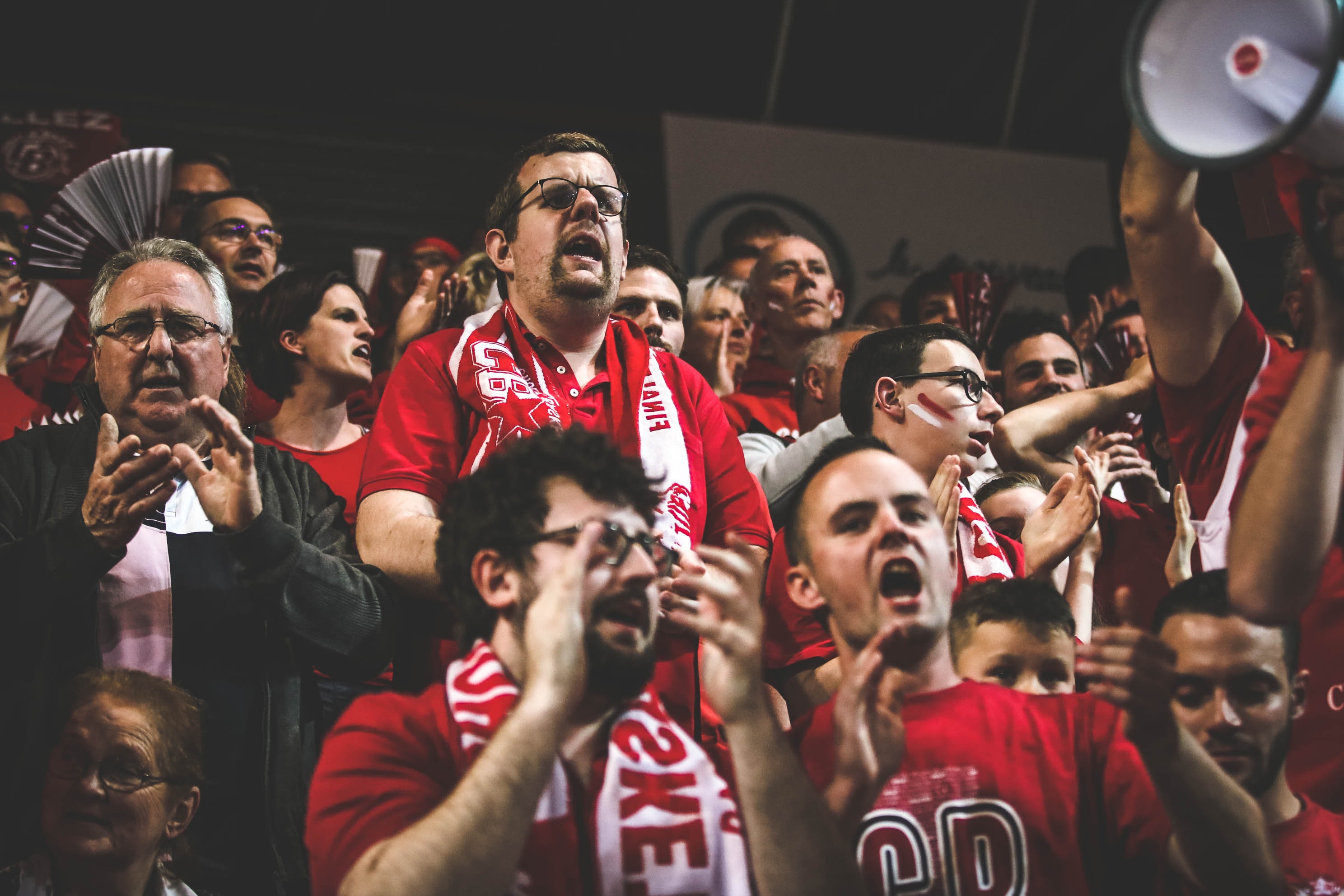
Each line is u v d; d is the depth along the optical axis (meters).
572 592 1.59
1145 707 1.57
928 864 1.76
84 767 2.03
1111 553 2.79
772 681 2.41
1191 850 1.65
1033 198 7.11
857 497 1.92
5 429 3.31
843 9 7.11
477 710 1.67
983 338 3.88
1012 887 1.75
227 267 3.92
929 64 7.33
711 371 3.97
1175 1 1.50
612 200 2.48
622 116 7.24
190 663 2.23
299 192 6.51
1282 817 1.96
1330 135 1.42
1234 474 2.04
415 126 6.82
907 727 1.85
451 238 6.64
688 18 7.02
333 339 3.23
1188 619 1.99
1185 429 2.10
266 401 3.34
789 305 4.18
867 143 7.04
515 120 7.03
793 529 2.01
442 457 2.33
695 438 2.41
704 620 1.60
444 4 6.74
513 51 7.00
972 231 7.00
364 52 6.80
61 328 3.75
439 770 1.65
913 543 1.89
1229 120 1.47
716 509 2.42
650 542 1.72
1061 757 1.83
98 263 3.14
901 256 6.90
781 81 7.34
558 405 2.35
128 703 2.07
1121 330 4.12
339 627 2.17
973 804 1.78
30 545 2.08
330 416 3.26
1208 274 1.98
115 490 2.07
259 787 2.18
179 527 2.33
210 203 4.00
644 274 3.31
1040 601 2.15
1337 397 1.53
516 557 1.70
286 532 2.14
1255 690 1.95
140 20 6.43
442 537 1.80
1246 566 1.58
